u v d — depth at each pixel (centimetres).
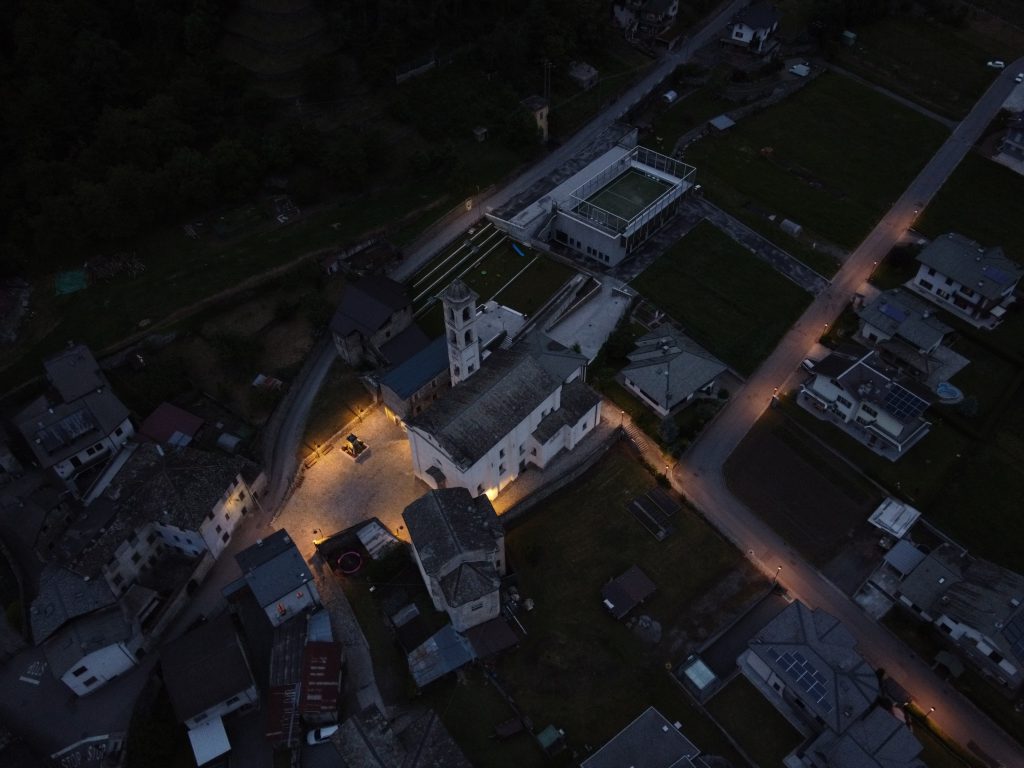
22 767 7262
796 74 15825
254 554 8400
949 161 14038
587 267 12456
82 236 10875
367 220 12275
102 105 11981
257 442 9831
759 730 7506
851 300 11794
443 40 14312
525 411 8900
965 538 9088
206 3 12875
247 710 7875
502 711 7744
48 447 9225
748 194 13562
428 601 8550
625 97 15200
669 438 9856
